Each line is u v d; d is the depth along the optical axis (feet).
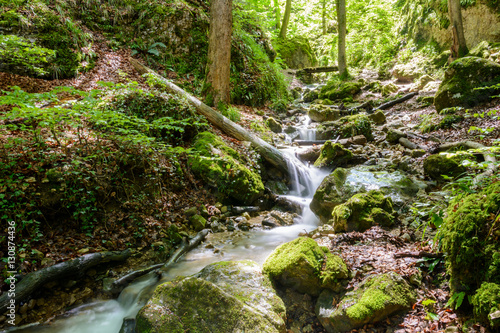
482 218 9.17
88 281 12.39
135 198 15.83
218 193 19.31
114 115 14.55
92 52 27.35
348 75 48.80
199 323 8.93
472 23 38.78
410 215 14.06
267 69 38.73
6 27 23.36
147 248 14.42
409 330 8.68
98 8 31.12
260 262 13.41
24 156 14.06
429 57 44.16
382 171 19.01
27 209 12.69
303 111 36.52
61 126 16.07
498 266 8.26
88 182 14.44
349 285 10.28
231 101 32.71
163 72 30.17
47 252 12.20
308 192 22.13
